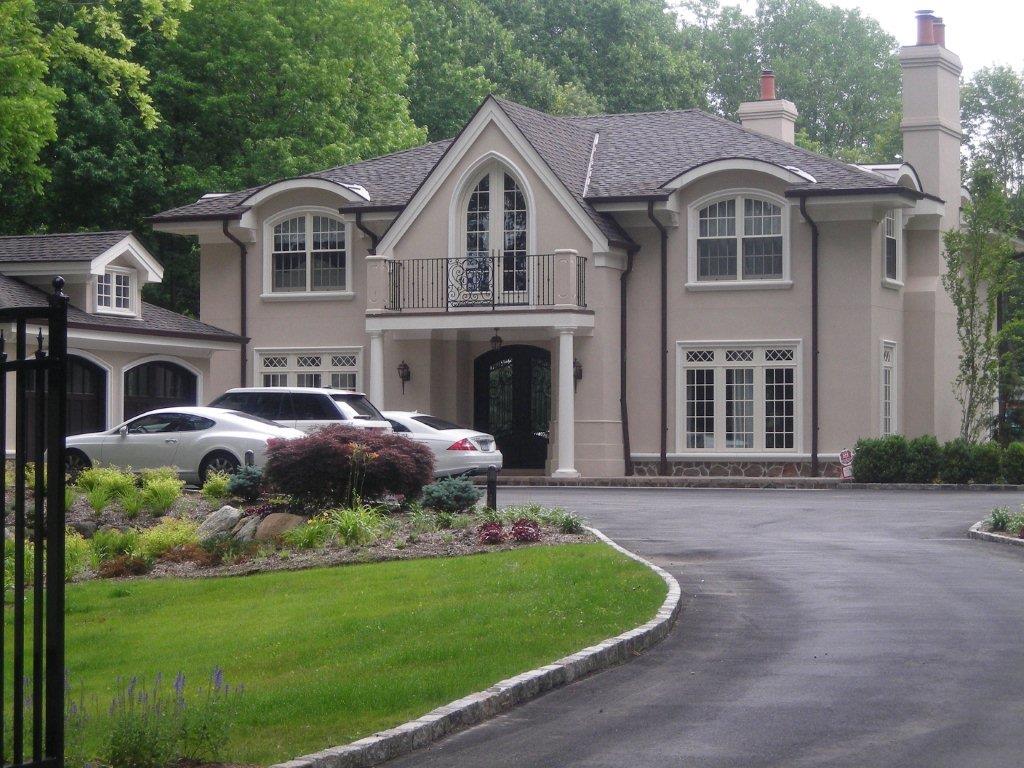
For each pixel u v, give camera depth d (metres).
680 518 22.14
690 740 8.31
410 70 48.81
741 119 38.16
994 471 29.42
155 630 13.01
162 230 36.09
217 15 42.31
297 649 11.30
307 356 35.62
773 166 31.64
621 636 11.25
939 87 34.41
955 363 35.00
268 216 35.88
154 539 18.09
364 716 8.77
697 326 32.69
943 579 15.15
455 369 34.47
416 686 9.45
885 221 32.69
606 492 28.19
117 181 40.69
